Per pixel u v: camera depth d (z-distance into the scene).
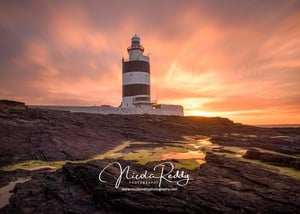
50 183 15.28
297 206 10.53
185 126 52.19
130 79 63.59
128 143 35.22
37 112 36.00
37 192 14.30
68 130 33.09
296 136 42.44
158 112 61.31
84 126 37.59
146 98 64.25
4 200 14.08
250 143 32.94
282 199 11.11
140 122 49.00
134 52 64.06
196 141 39.38
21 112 33.97
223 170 16.56
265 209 10.44
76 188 14.35
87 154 25.50
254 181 13.69
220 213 10.41
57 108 46.97
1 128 27.30
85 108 49.75
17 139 26.22
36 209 12.25
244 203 10.95
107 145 31.53
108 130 39.88
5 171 19.05
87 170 15.29
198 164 19.39
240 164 17.69
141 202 11.49
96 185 13.39
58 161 23.23
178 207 10.96
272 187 12.69
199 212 10.64
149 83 66.00
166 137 41.09
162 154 25.91
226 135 46.91
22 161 22.77
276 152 26.42
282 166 18.64
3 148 23.06
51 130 30.97
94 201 12.79
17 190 14.85
